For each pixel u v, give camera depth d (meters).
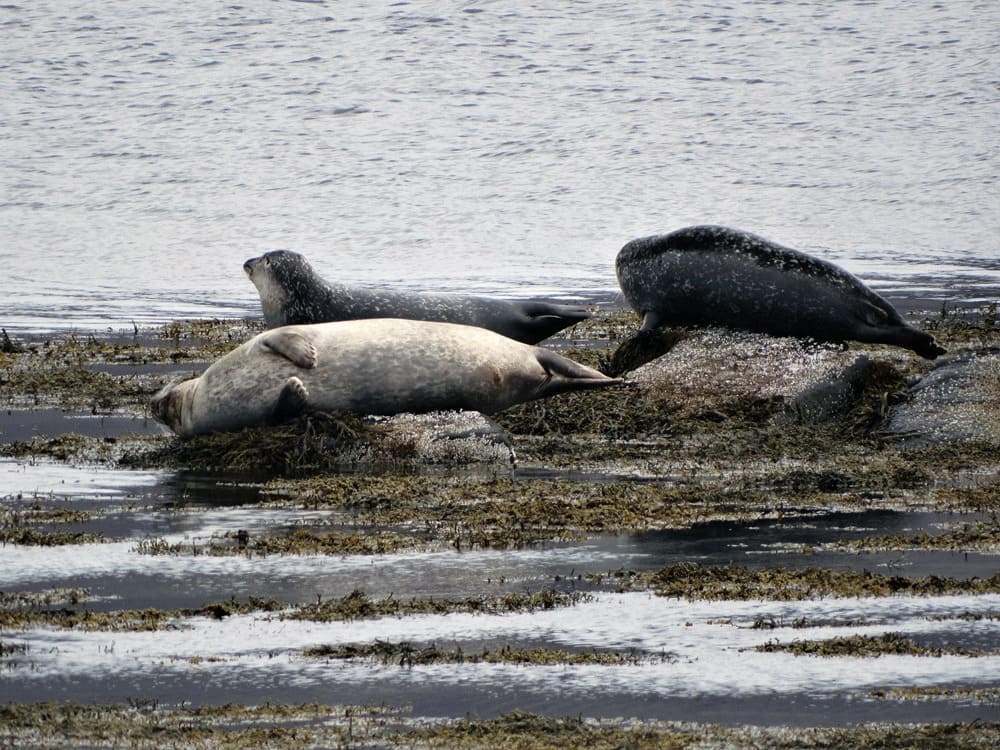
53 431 55.03
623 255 62.19
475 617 31.89
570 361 56.38
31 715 26.16
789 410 55.12
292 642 30.22
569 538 38.91
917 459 49.16
